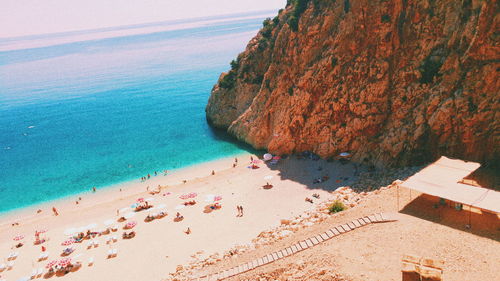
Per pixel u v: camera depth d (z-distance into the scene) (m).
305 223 35.59
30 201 61.94
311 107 61.78
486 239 26.23
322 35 61.38
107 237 46.50
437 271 19.31
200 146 80.44
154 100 133.50
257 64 82.00
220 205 51.25
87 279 38.34
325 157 60.03
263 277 27.23
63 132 103.12
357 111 55.78
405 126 49.03
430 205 31.69
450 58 45.16
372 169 52.03
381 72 53.47
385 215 30.92
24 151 89.12
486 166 40.41
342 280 23.69
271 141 68.12
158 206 52.81
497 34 39.78
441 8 47.84
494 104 39.88
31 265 42.34
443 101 44.09
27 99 158.38
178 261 39.09
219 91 89.62
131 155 79.75
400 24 52.06
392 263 24.53
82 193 63.19
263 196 52.00
